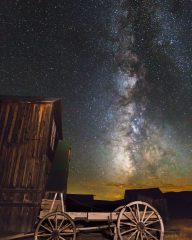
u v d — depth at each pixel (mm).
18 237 10430
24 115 12328
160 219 10391
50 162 14406
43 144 11930
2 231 10562
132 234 10211
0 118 12219
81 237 11188
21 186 11227
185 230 13273
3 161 11578
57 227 10023
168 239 11859
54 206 10953
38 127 12180
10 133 12016
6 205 10906
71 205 15055
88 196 16906
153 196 15758
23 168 11508
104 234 11492
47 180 12500
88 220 10617
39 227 9977
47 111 12453
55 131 16219
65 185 13242
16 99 12414
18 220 10719
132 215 10477
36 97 12438
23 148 11836
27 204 10930
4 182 11250
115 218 10727
